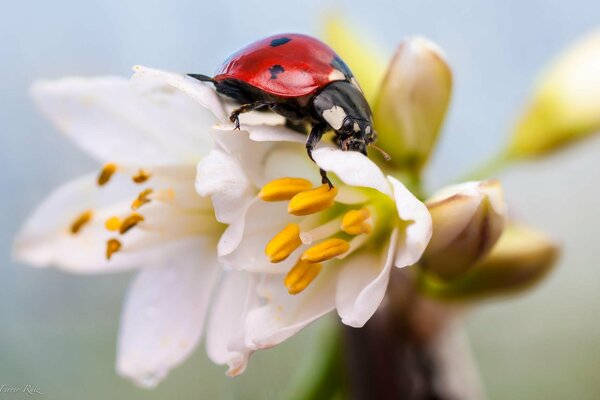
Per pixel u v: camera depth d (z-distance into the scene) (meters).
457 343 0.09
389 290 0.09
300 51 0.08
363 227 0.08
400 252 0.08
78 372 0.14
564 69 0.10
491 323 0.16
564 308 0.16
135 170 0.09
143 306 0.09
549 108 0.10
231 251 0.08
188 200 0.09
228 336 0.08
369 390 0.09
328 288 0.08
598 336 0.16
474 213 0.08
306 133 0.08
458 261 0.08
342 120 0.08
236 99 0.08
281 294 0.08
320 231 0.08
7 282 0.14
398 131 0.09
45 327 0.14
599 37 0.10
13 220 0.13
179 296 0.09
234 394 0.10
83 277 0.14
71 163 0.13
